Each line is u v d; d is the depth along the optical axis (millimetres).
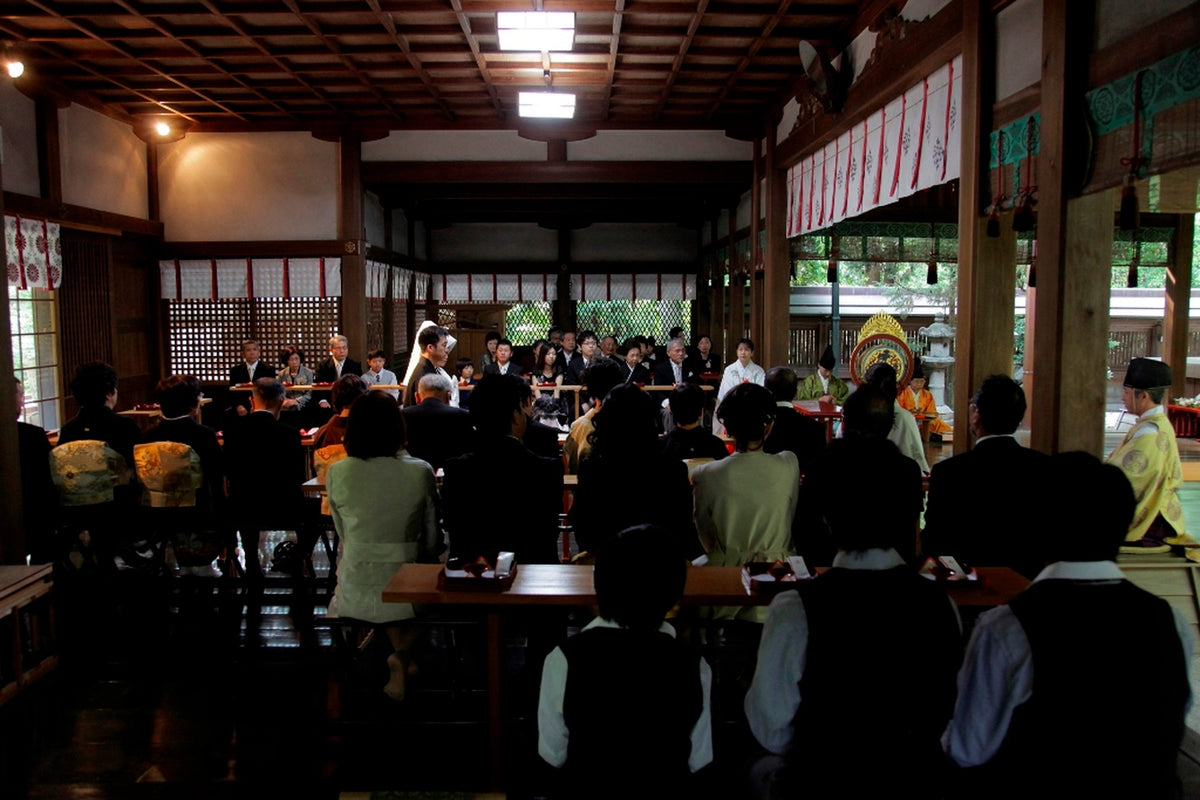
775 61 7320
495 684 2730
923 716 1646
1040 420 3699
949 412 11516
